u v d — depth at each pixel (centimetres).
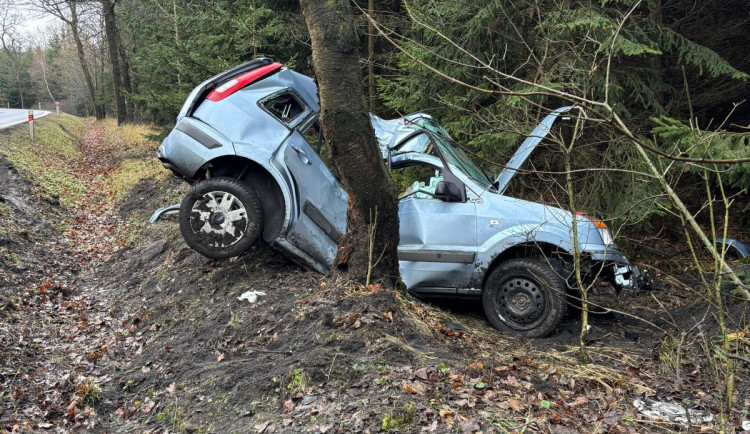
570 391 458
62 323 685
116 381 540
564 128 927
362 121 545
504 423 394
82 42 4847
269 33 1256
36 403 502
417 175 930
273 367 483
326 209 686
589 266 630
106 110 5350
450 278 628
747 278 591
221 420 443
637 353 557
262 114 661
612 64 941
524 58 952
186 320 626
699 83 1128
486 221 622
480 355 507
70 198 1416
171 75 1556
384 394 427
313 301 563
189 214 652
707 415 419
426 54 929
